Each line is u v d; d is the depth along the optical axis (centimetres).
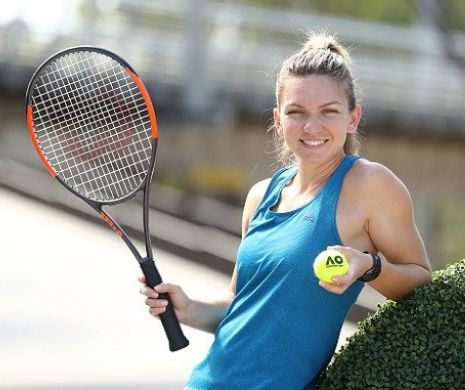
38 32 2455
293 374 498
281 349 497
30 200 2523
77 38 2502
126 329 1570
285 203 518
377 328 509
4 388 1212
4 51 2425
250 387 497
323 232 491
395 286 496
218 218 2677
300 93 496
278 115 528
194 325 550
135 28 2538
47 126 649
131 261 2108
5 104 2416
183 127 2439
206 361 516
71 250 2164
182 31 2552
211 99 2473
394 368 500
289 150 561
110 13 2533
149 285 550
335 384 508
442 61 2652
